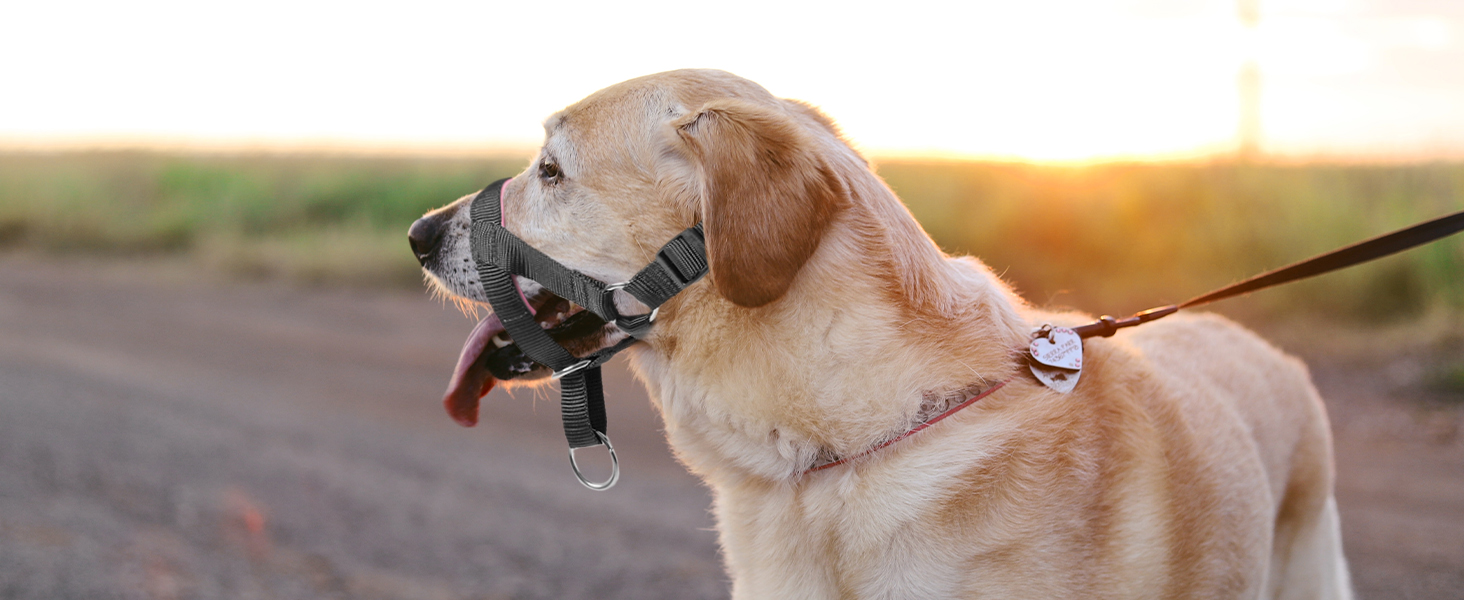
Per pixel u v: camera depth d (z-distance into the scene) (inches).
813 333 87.0
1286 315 404.8
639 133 95.0
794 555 88.9
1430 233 98.7
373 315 546.9
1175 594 88.7
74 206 986.7
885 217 92.1
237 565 179.8
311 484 243.1
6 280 694.5
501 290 99.3
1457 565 181.3
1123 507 86.5
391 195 933.8
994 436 85.0
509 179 103.7
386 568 186.2
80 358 414.3
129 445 265.4
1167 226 499.8
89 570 165.6
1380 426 280.5
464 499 237.5
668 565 193.2
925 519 83.7
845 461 87.0
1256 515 100.0
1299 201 481.1
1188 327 128.3
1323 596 122.3
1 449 247.1
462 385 107.1
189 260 789.9
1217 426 101.6
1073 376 90.1
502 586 179.3
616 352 99.0
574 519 223.8
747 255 84.3
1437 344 340.2
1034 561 82.3
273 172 1143.6
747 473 92.4
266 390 364.8
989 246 534.3
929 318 89.1
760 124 87.7
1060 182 593.0
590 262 95.9
